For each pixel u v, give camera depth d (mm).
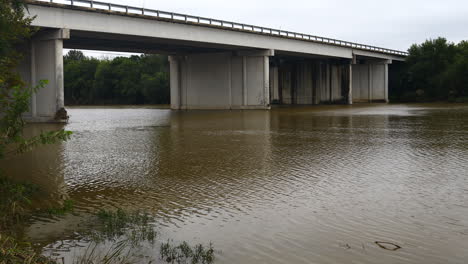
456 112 55500
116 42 58625
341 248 8938
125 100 131000
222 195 13445
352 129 34031
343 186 14266
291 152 22047
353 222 10531
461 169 16672
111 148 24422
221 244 9328
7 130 11062
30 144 10914
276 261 8391
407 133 30219
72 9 43094
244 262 8375
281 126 37750
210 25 58219
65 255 8852
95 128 37344
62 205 12555
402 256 8477
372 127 35500
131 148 24359
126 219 11078
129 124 42062
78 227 10562
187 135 31000
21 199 11906
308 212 11438
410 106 76875
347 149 22750
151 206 12383
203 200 12906
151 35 51594
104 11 45719
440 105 79250
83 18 44344
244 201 12688
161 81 120750
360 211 11422
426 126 35750
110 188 14664
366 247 8961
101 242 9562
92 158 20953
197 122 43812
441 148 22453
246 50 70625
